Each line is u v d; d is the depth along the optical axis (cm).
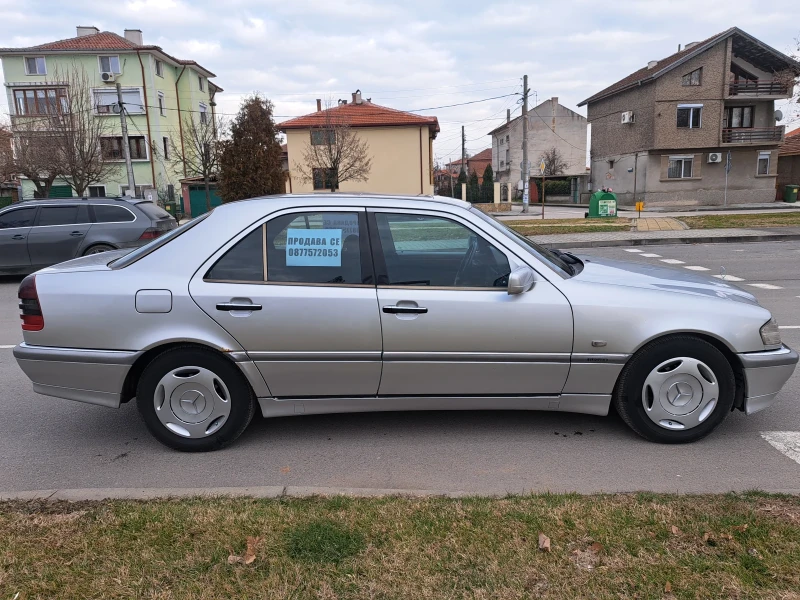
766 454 374
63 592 233
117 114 3831
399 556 252
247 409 381
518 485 335
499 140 6419
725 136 3859
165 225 1182
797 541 258
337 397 382
